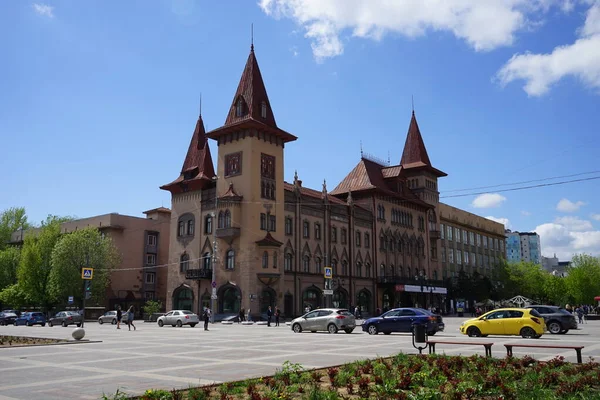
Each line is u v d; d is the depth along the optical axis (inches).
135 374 569.0
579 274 4028.1
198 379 531.5
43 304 2842.0
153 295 3110.2
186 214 2524.6
